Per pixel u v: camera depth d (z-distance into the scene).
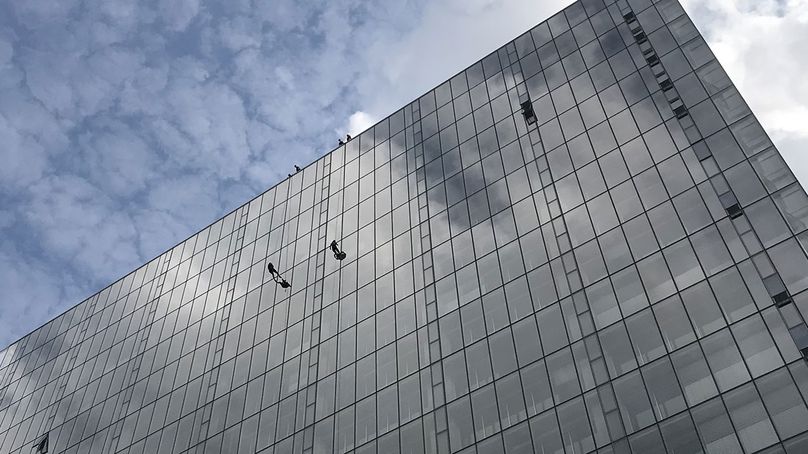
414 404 49.12
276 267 70.50
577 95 59.88
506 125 63.03
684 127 50.59
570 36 65.69
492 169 60.31
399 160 70.12
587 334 44.56
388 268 60.34
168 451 60.47
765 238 41.75
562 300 47.41
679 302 42.28
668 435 37.53
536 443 41.75
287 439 53.75
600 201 50.88
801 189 42.56
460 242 57.09
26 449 73.19
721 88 51.16
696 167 47.81
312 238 70.19
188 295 76.88
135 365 73.38
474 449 43.97
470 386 47.31
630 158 51.78
